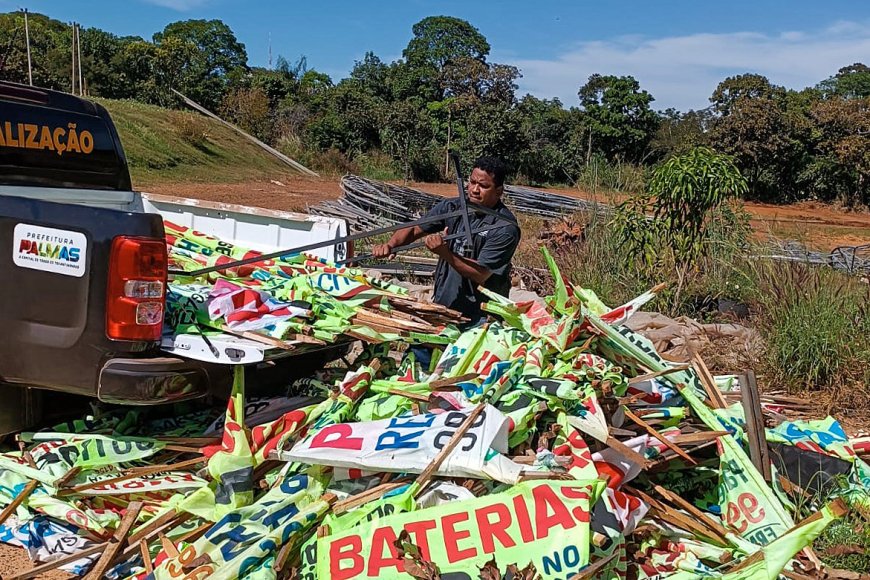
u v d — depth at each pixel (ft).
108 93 158.71
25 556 12.09
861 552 12.29
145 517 11.91
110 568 10.91
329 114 152.15
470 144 144.05
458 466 11.05
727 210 33.40
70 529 12.17
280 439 11.92
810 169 137.28
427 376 14.05
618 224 32.42
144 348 12.10
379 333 13.42
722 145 139.54
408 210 60.54
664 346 24.38
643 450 12.13
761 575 10.06
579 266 33.63
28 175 15.39
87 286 11.99
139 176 86.69
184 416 14.32
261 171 109.60
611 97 174.81
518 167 147.33
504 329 14.17
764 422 14.94
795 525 11.51
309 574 10.57
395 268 35.12
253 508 11.05
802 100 150.30
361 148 148.56
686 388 13.83
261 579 10.23
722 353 24.06
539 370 12.78
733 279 30.89
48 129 15.70
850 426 19.34
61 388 12.50
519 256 40.42
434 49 263.29
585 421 11.71
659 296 30.12
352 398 12.84
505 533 10.35
